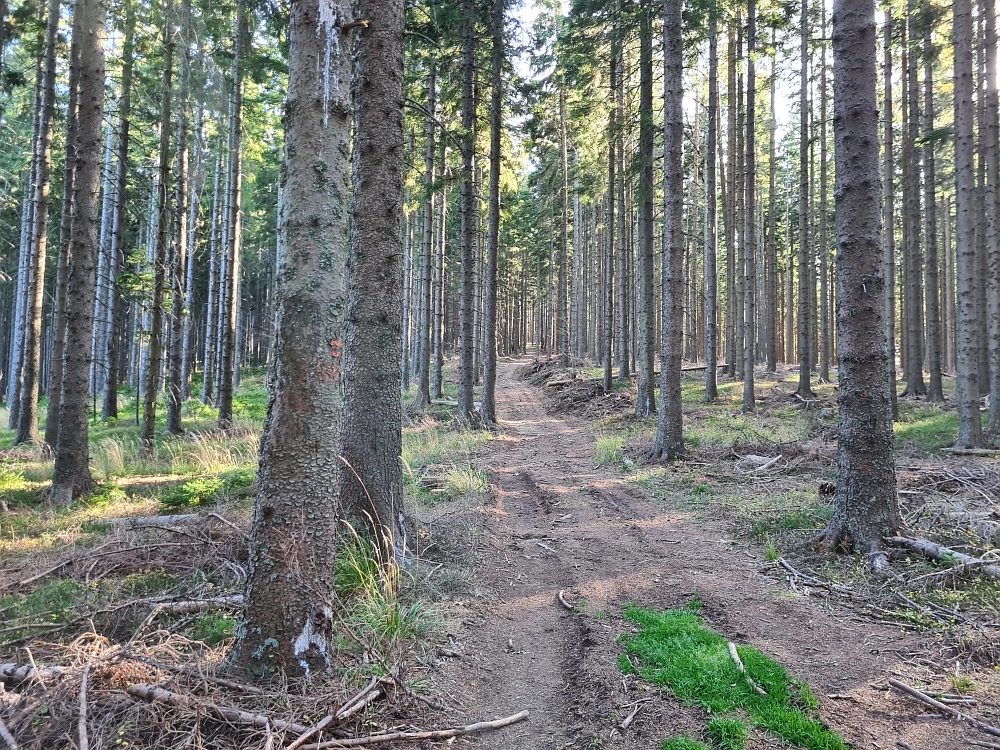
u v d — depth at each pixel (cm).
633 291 3005
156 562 545
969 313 1067
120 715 267
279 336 329
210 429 1659
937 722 309
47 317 3412
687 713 326
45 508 797
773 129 2491
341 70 340
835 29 583
